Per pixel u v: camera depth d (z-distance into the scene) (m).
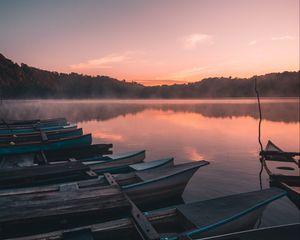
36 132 21.94
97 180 10.66
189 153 21.73
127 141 27.52
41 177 11.79
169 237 6.51
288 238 5.75
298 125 41.38
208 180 14.67
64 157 19.09
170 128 38.38
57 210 7.59
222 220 7.34
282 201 11.84
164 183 10.89
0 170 12.28
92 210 7.64
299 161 17.53
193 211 7.89
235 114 66.38
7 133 22.52
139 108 97.50
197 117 57.50
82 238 6.40
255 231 5.95
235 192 12.84
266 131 34.81
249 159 19.62
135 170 12.87
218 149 23.41
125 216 8.15
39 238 6.34
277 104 123.56
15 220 7.02
